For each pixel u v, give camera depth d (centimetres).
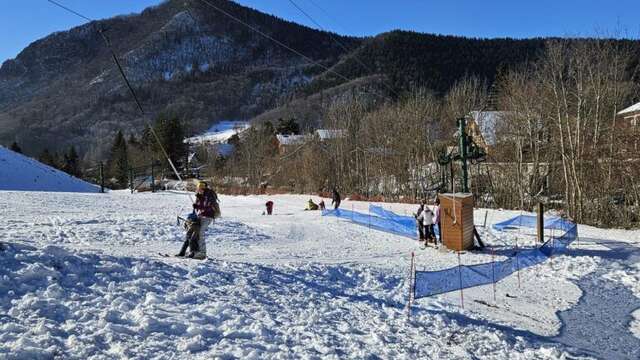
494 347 860
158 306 794
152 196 5441
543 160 4638
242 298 921
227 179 8944
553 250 1942
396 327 909
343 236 2314
